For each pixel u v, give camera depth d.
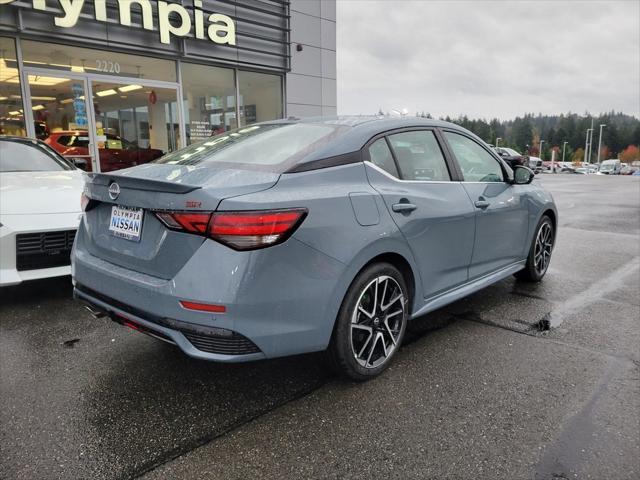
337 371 2.60
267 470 1.98
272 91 11.79
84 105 8.61
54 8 7.80
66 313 3.79
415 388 2.64
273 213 2.12
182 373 2.82
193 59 9.93
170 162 2.82
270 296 2.14
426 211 2.92
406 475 1.95
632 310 3.91
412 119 3.22
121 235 2.49
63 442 2.15
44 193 4.07
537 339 3.31
